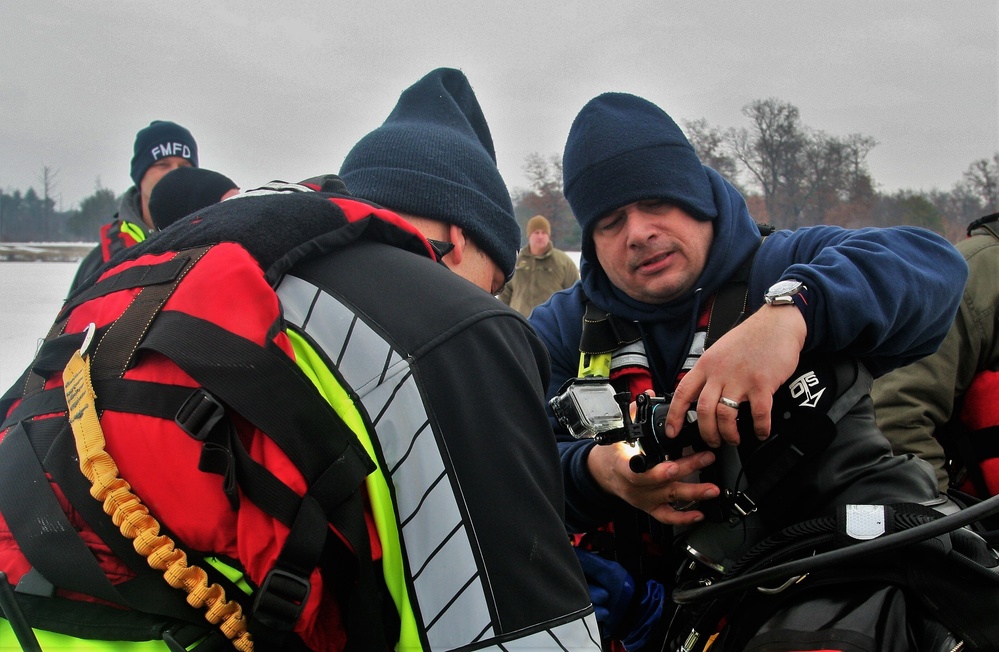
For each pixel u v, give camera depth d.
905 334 1.15
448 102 1.18
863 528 0.97
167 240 0.86
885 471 1.09
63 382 0.78
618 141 1.33
